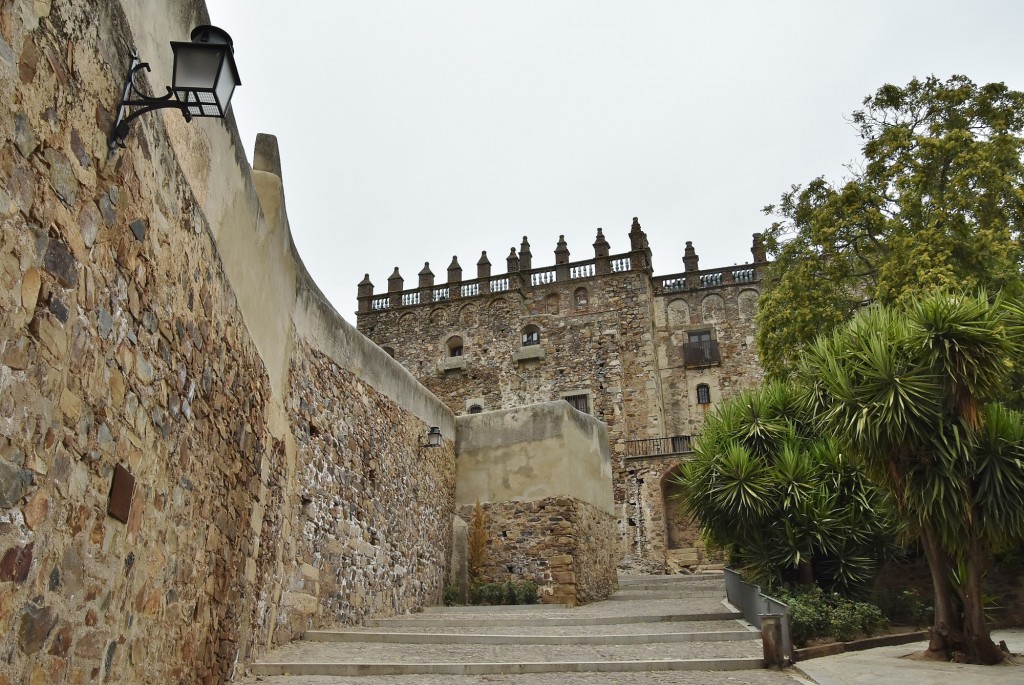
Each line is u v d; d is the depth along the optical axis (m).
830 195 18.61
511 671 7.76
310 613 9.66
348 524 11.12
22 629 3.00
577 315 30.69
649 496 25.86
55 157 3.22
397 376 13.99
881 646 10.52
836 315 17.59
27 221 3.00
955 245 15.80
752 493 11.99
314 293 10.64
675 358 31.27
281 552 8.80
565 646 9.20
